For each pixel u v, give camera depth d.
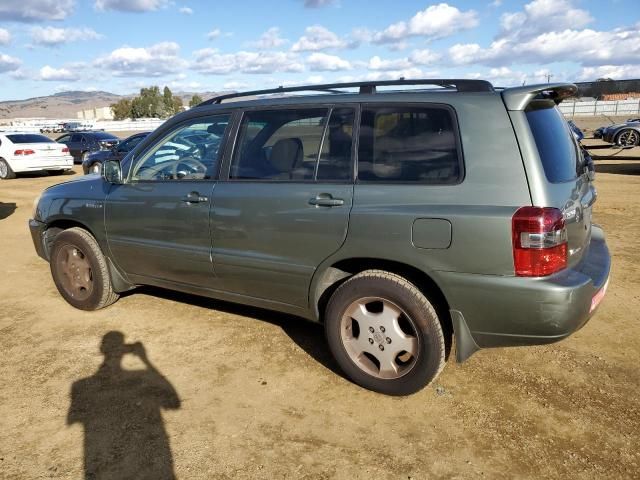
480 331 2.97
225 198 3.71
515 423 3.01
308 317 3.64
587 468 2.64
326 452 2.79
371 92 3.37
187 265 4.02
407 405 3.21
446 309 3.19
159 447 2.84
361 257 3.20
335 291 3.35
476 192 2.87
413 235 2.99
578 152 3.55
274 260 3.55
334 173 3.33
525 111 2.94
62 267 4.82
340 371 3.63
